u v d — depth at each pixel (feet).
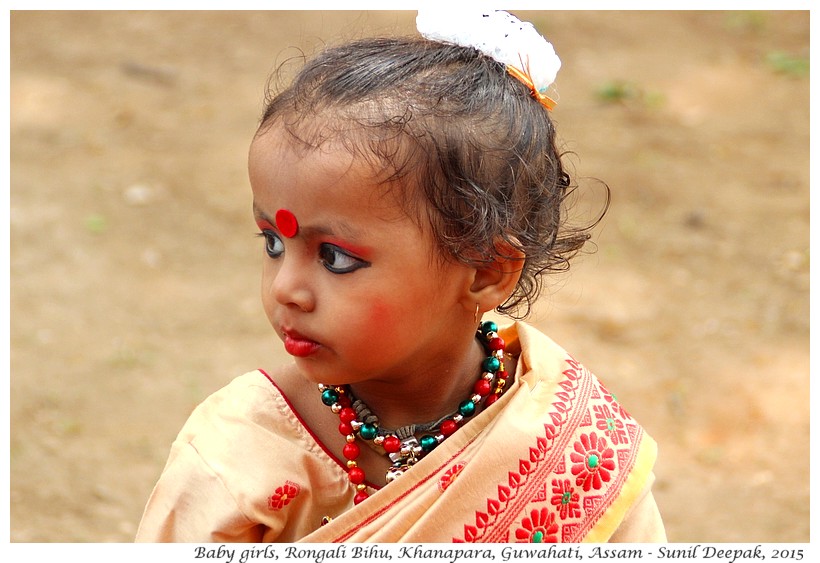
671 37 50.47
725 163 40.50
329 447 10.82
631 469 10.80
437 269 9.59
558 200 11.03
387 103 9.49
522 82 10.55
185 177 38.65
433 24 10.53
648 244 35.22
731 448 26.18
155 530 10.70
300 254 9.44
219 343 30.09
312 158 9.20
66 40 48.98
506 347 11.53
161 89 45.32
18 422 25.99
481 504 10.09
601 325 30.89
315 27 50.08
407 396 10.61
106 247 34.24
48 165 38.65
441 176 9.44
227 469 10.53
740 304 32.35
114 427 26.18
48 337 29.63
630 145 41.39
